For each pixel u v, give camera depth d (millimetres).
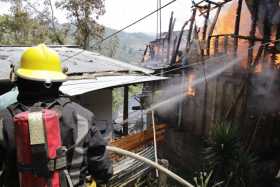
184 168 12570
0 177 1980
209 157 9141
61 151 1890
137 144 10359
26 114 1878
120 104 22750
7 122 1954
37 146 1833
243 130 9961
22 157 1869
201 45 12172
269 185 9180
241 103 10094
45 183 1862
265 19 9289
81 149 1975
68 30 28406
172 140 14023
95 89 7520
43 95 2000
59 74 2086
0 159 1965
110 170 2209
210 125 11672
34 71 2012
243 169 8609
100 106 10164
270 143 9633
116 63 11133
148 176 8828
